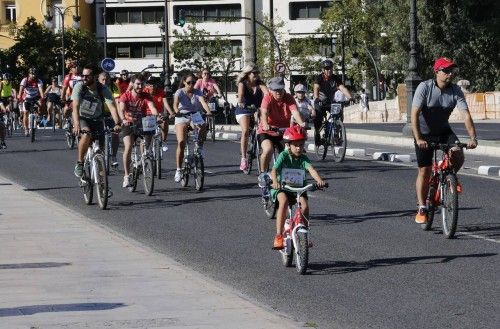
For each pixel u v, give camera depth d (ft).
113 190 141.69
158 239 100.99
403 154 185.26
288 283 78.59
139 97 137.69
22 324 62.28
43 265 83.92
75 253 89.86
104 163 123.44
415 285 76.64
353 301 71.67
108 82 168.35
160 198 132.77
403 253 90.17
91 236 99.60
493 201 122.83
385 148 220.43
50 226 106.52
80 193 139.44
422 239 97.40
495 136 252.01
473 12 499.10
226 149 213.25
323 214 115.44
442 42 496.23
